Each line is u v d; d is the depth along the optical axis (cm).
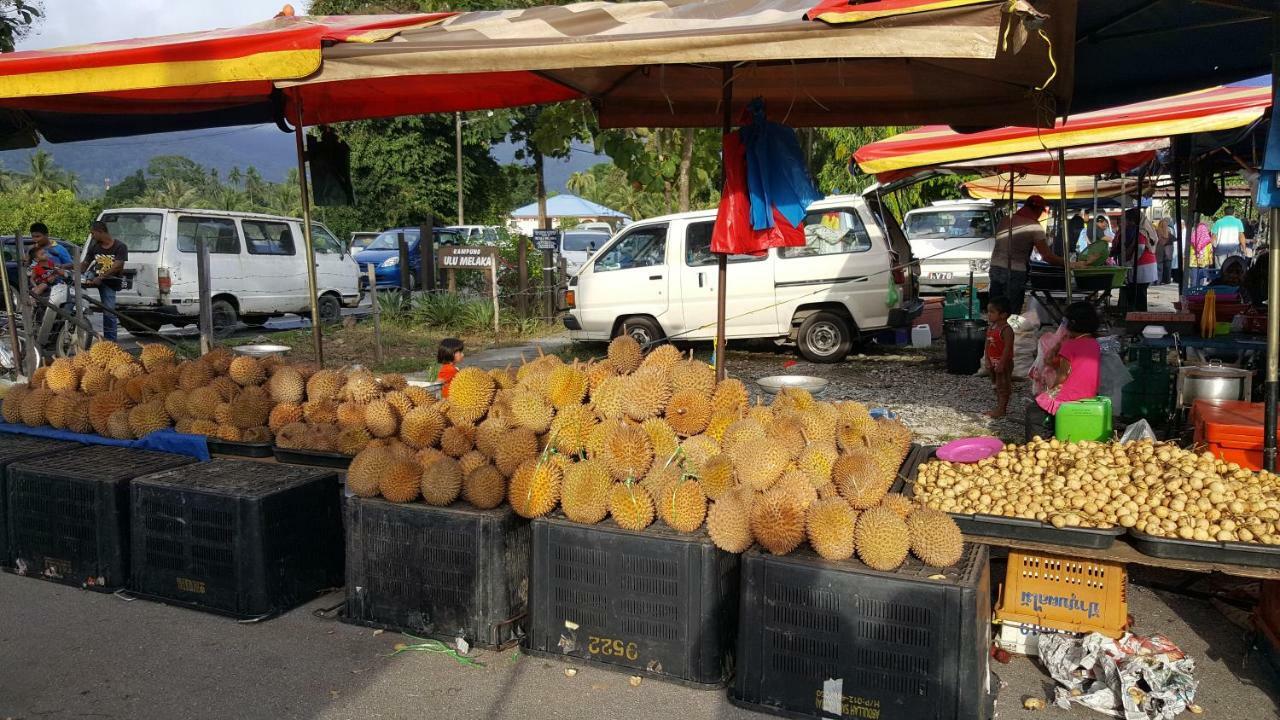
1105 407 446
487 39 371
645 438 364
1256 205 397
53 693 345
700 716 324
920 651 301
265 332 1438
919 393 877
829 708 315
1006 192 1536
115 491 438
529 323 1449
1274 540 309
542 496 367
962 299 1287
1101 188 1577
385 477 393
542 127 963
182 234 1291
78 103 594
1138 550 329
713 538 335
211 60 407
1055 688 336
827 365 1052
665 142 1167
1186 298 815
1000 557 469
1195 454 395
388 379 504
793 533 320
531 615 371
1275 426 393
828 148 1800
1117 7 429
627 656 354
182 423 505
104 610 423
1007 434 700
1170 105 757
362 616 404
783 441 370
